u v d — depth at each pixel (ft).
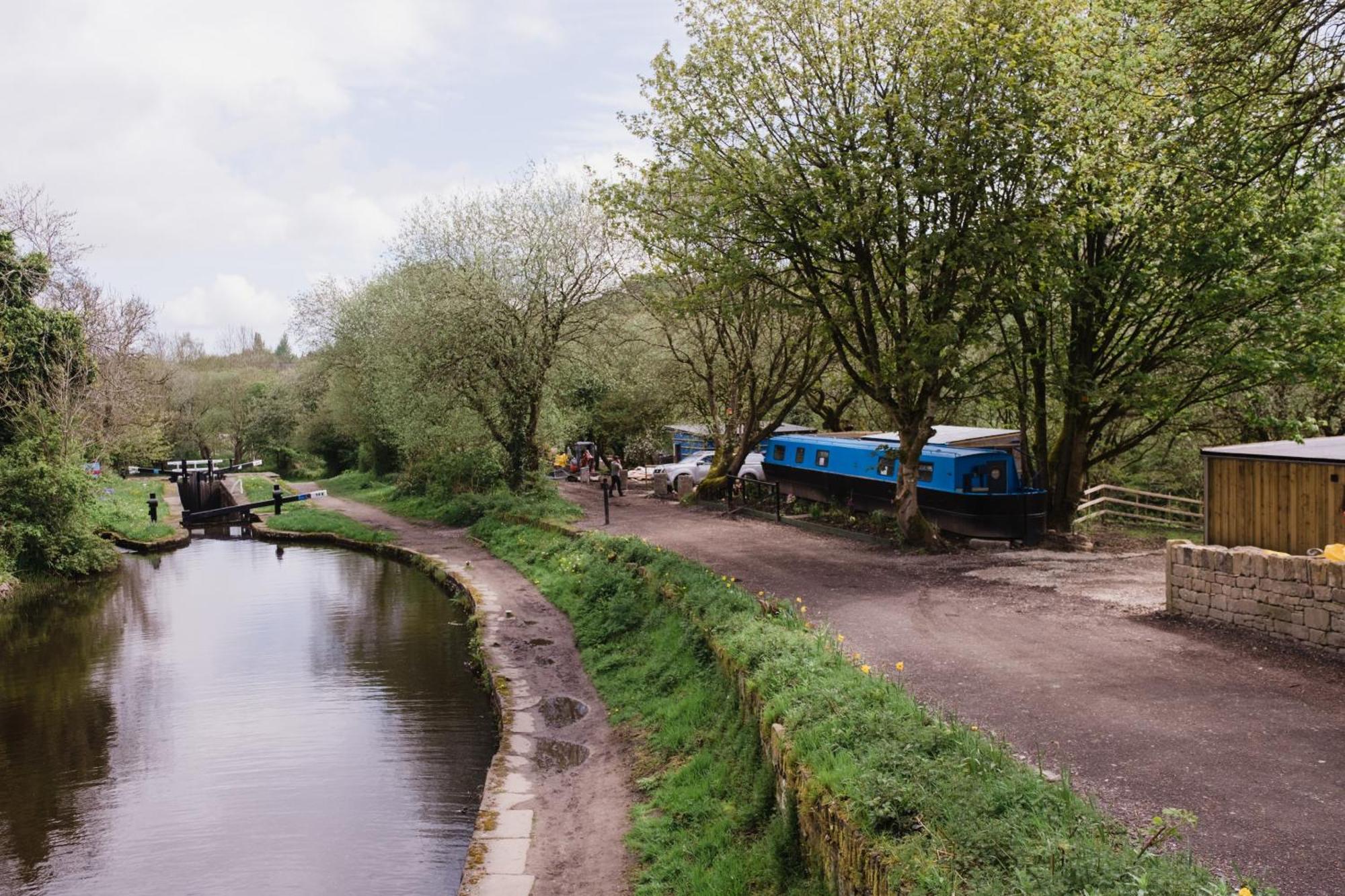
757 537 74.18
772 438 99.04
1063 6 54.39
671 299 80.12
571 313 106.42
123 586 85.15
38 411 90.79
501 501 104.63
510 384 104.88
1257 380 66.85
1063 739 26.84
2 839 35.12
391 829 35.09
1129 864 15.81
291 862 32.68
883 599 48.96
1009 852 16.87
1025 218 57.67
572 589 66.44
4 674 57.62
